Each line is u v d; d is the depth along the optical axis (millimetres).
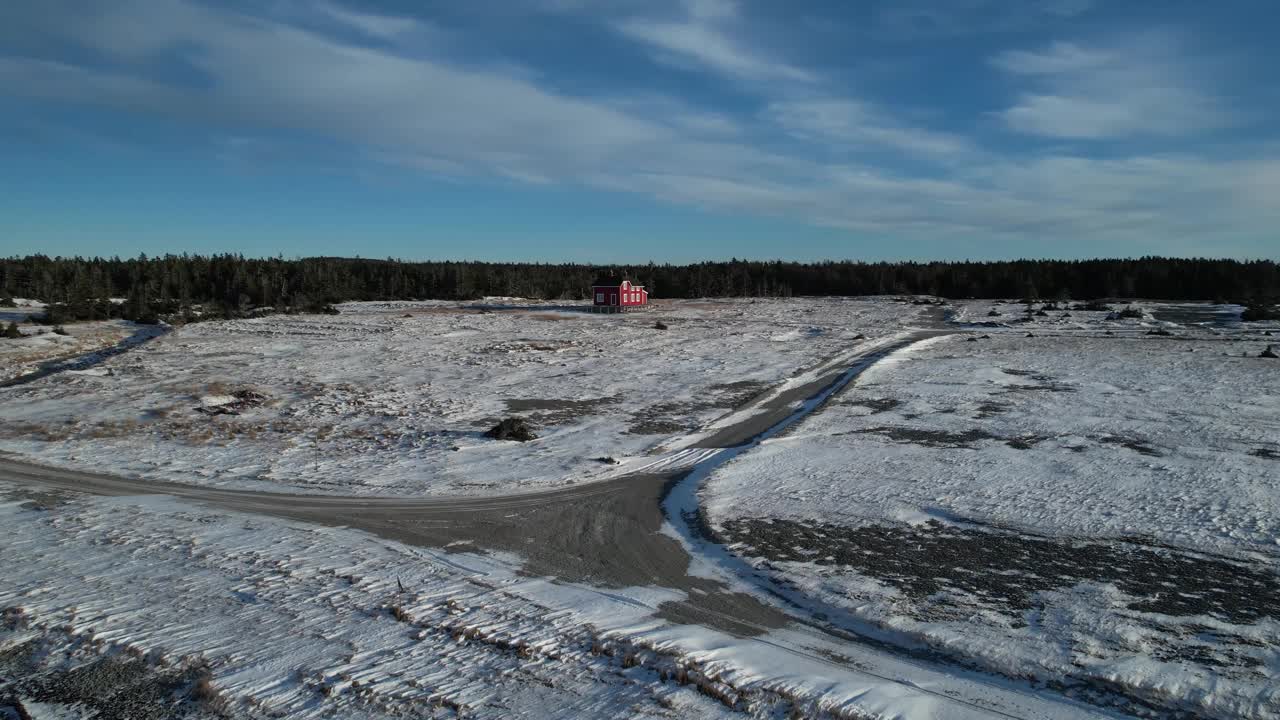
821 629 9617
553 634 9383
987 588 10719
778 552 12406
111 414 24375
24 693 8125
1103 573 11172
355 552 12484
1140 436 20328
